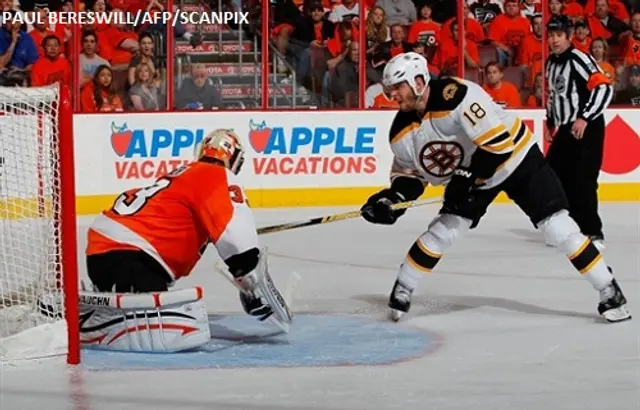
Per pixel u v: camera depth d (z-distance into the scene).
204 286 10.11
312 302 9.25
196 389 6.37
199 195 7.29
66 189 6.86
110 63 17.03
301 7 17.50
